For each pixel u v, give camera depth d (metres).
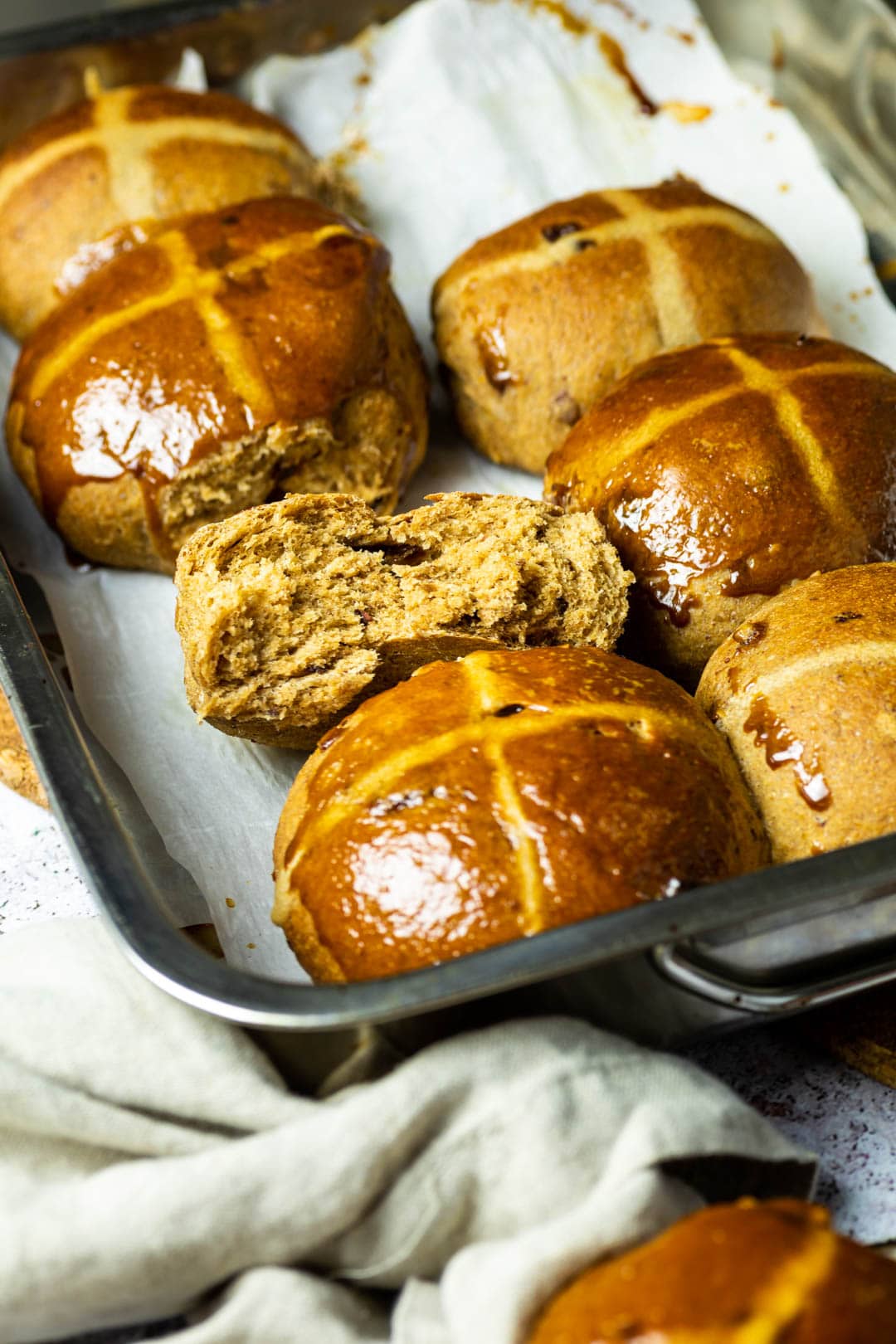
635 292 0.52
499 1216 0.40
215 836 0.46
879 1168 0.42
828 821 0.43
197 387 0.49
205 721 0.46
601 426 0.49
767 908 0.39
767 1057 0.43
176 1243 0.39
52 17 0.74
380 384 0.51
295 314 0.50
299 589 0.46
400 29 0.62
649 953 0.39
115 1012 0.41
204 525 0.48
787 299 0.53
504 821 0.41
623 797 0.41
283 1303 0.39
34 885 0.46
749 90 0.62
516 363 0.52
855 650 0.44
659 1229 0.39
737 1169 0.40
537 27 0.62
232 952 0.44
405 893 0.41
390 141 0.61
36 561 0.52
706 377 0.49
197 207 0.55
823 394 0.48
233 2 0.60
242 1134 0.40
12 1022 0.41
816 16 0.62
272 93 0.61
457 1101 0.40
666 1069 0.40
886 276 0.60
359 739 0.43
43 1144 0.40
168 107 0.56
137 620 0.50
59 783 0.42
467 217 0.59
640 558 0.47
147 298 0.50
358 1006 0.38
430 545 0.47
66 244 0.55
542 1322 0.38
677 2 0.63
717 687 0.45
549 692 0.43
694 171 0.61
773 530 0.47
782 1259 0.37
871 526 0.47
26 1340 0.40
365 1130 0.39
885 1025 0.43
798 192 0.60
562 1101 0.39
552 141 0.61
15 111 0.60
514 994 0.40
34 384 0.51
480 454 0.54
